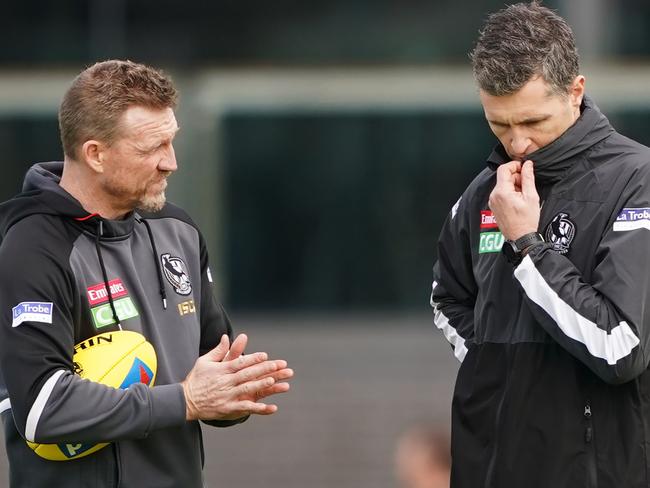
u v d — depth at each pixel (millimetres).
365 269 26391
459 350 10375
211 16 27875
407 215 26344
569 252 9195
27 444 9477
